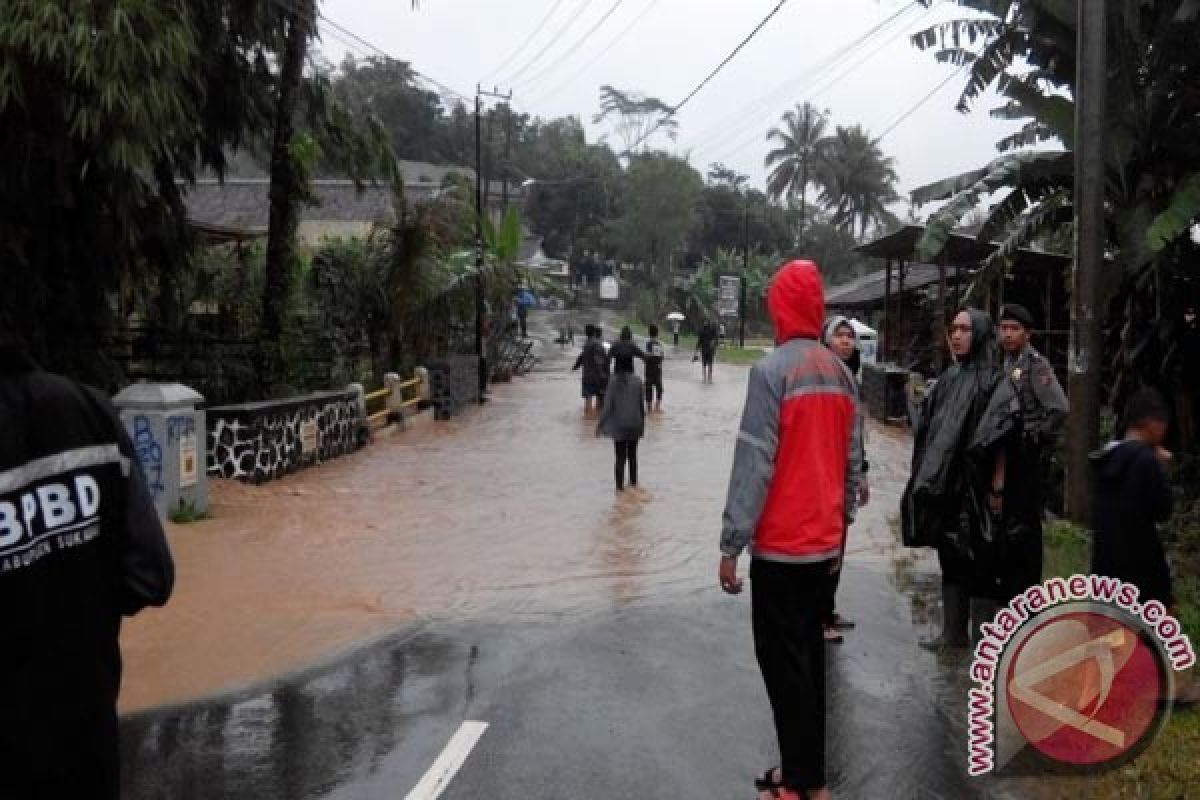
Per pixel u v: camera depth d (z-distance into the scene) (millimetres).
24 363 2574
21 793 2449
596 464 13953
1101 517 4953
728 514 3861
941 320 18875
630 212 73000
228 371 15219
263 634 6312
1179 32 9664
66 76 8180
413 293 21422
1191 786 4109
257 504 10578
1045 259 18109
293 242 15719
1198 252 10641
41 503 2484
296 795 4168
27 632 2445
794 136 76688
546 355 42906
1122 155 10180
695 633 6383
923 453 5832
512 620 6684
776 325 4141
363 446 15539
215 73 13031
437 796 4156
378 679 5539
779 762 4469
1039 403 5520
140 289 14609
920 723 4910
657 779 4305
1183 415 11195
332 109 16078
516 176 81125
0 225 10227
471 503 10938
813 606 3979
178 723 4914
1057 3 10188
